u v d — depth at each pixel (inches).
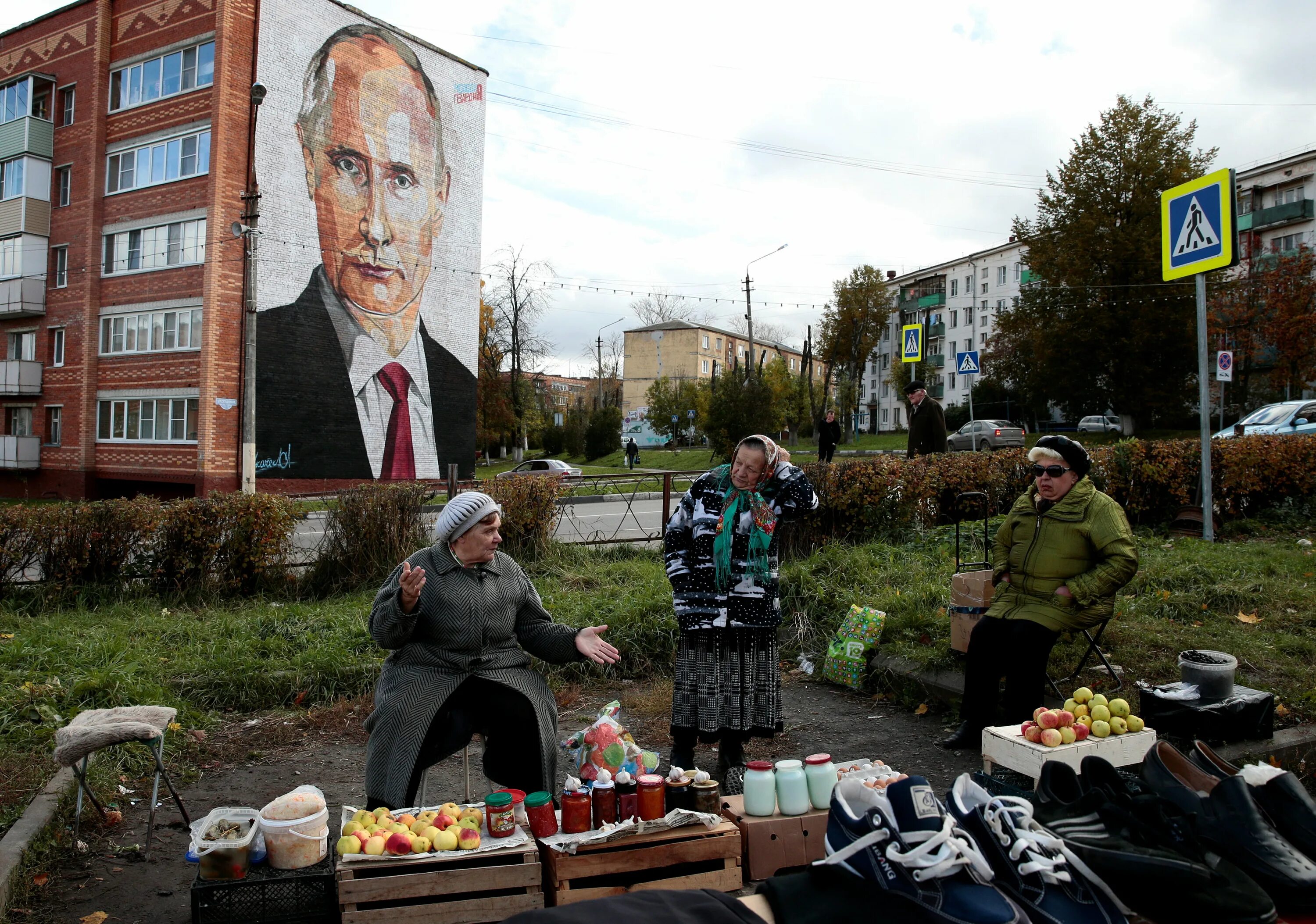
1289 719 185.0
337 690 236.7
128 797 172.4
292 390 1032.8
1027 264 1534.2
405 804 130.5
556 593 327.0
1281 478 434.0
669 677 253.8
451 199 1216.8
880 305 2391.7
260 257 999.0
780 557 364.8
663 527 439.2
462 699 142.6
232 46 983.6
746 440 171.3
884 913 85.0
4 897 126.5
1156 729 174.9
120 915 127.8
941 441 466.3
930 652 235.1
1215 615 258.2
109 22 1106.1
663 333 3511.3
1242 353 1414.9
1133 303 1382.9
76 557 329.4
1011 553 198.4
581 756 145.6
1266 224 1849.2
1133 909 90.3
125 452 1083.9
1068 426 2007.9
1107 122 1409.9
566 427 2463.1
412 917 104.2
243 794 176.9
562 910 83.3
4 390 1156.5
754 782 122.3
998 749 144.9
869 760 186.4
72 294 1135.0
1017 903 88.3
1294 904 88.4
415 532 369.4
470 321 1251.8
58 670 230.2
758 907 90.5
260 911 108.0
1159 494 415.5
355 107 1093.8
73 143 1134.4
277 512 349.7
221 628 278.1
